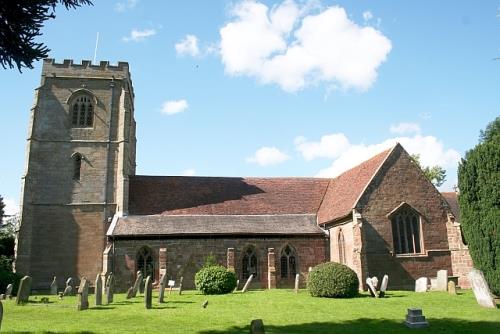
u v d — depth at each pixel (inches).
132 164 1838.1
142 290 1224.2
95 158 1569.9
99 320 728.3
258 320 356.8
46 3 435.8
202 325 681.0
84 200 1526.8
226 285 1147.3
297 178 1723.7
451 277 1218.0
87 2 451.5
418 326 654.5
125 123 1606.8
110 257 1321.4
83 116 1612.9
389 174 1274.6
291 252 1414.9
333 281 1005.2
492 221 868.6
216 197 1573.6
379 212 1234.6
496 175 869.8
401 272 1208.2
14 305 912.3
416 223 1267.2
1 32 425.7
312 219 1508.4
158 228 1395.2
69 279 1326.3
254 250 1401.3
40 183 1518.2
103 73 1651.1
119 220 1429.6
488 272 873.5
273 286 1348.4
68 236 1489.9
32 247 1461.6
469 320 701.3
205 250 1370.6
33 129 1541.6
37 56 444.8
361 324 687.1
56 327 652.7
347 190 1428.4
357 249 1175.6
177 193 1573.6
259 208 1539.1
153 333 613.0
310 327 666.8
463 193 933.2
